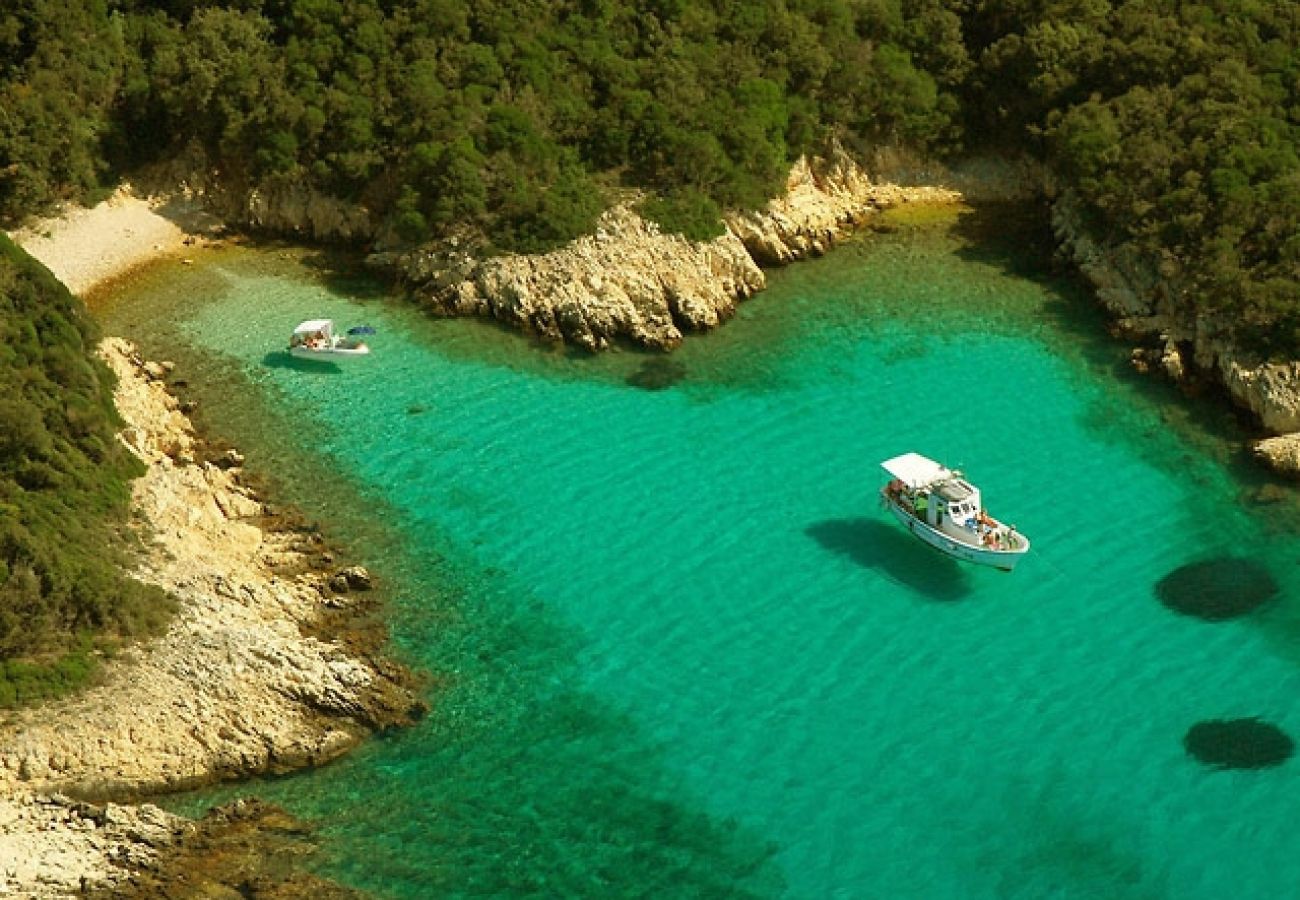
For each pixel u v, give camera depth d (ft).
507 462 228.02
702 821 168.25
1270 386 235.20
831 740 179.11
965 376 252.42
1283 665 190.60
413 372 249.14
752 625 196.85
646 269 266.57
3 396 205.87
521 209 269.85
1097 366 254.27
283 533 210.18
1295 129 278.26
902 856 164.14
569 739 178.70
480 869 160.76
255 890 154.61
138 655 177.78
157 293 270.05
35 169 285.64
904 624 197.16
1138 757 176.86
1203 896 159.94
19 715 168.35
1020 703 184.65
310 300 269.23
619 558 208.74
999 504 221.05
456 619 196.75
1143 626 197.16
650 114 287.28
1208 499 221.87
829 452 232.12
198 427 232.53
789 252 286.46
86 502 197.36
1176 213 265.95
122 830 158.30
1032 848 165.27
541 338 258.78
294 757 172.45
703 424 238.48
